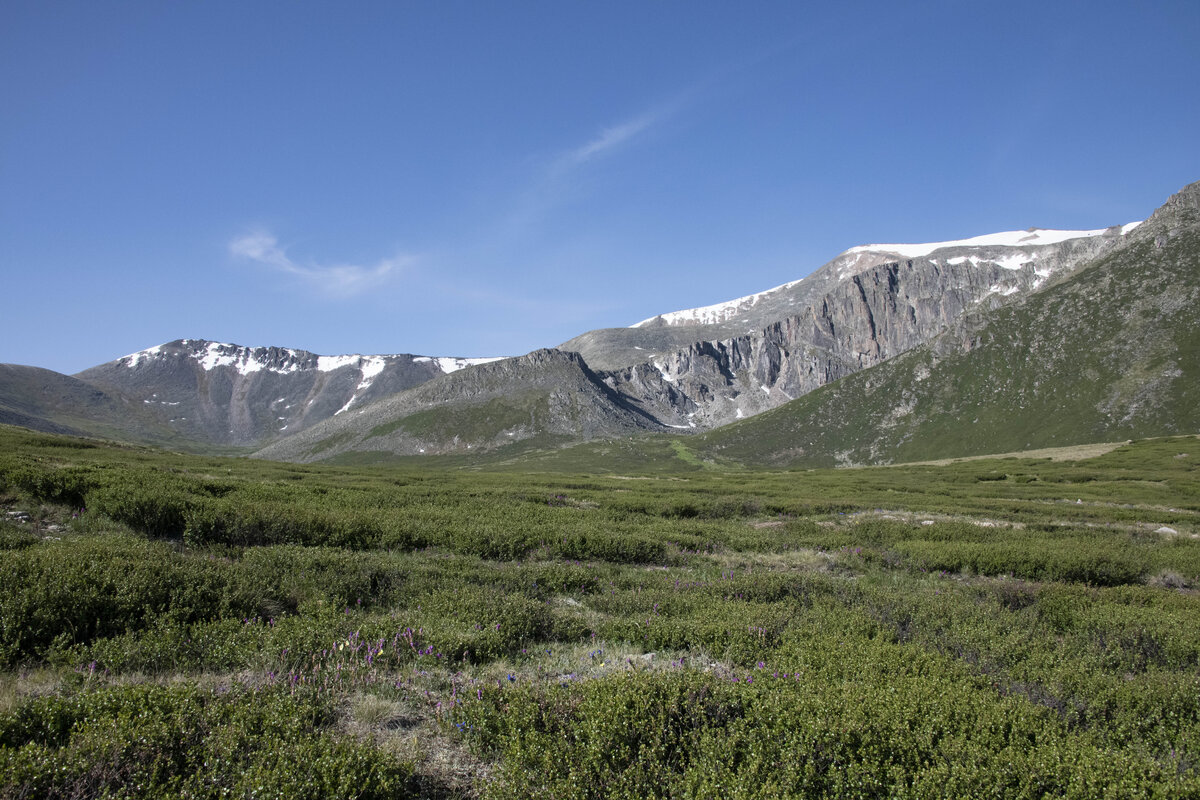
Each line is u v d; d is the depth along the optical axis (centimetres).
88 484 2298
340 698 842
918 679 952
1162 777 679
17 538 1528
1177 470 8031
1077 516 4375
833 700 801
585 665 1077
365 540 2238
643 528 3017
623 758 692
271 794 566
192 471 4866
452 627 1169
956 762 677
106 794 545
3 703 714
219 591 1210
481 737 757
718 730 738
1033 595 1839
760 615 1391
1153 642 1343
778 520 3962
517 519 3116
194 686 777
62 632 956
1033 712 848
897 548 2659
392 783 623
